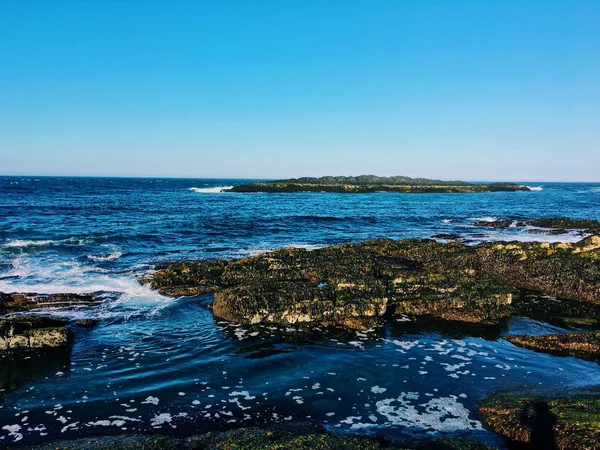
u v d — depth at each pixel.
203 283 19.58
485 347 13.21
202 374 11.20
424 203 81.94
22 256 24.09
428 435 8.55
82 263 23.11
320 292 15.96
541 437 8.14
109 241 30.03
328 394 10.20
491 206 74.44
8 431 8.55
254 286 16.33
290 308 15.05
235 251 27.77
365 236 35.69
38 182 165.00
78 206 57.47
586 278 18.31
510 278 20.66
